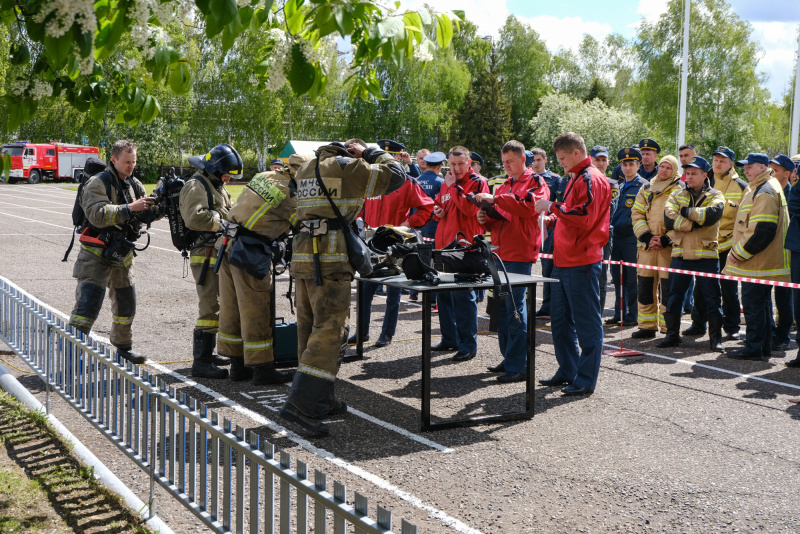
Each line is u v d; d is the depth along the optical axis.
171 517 3.62
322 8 2.43
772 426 5.16
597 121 49.75
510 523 3.62
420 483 4.08
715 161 8.74
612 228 9.02
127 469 4.23
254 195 5.63
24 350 5.41
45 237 17.08
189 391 5.77
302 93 2.66
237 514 2.72
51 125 50.19
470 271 5.10
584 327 5.83
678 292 7.68
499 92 65.62
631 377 6.46
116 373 3.87
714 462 4.47
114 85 3.21
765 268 7.42
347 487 4.00
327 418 5.21
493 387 6.06
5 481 3.82
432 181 8.69
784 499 3.95
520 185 6.41
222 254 5.80
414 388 6.02
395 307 7.57
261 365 5.83
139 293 10.28
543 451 4.62
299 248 4.82
